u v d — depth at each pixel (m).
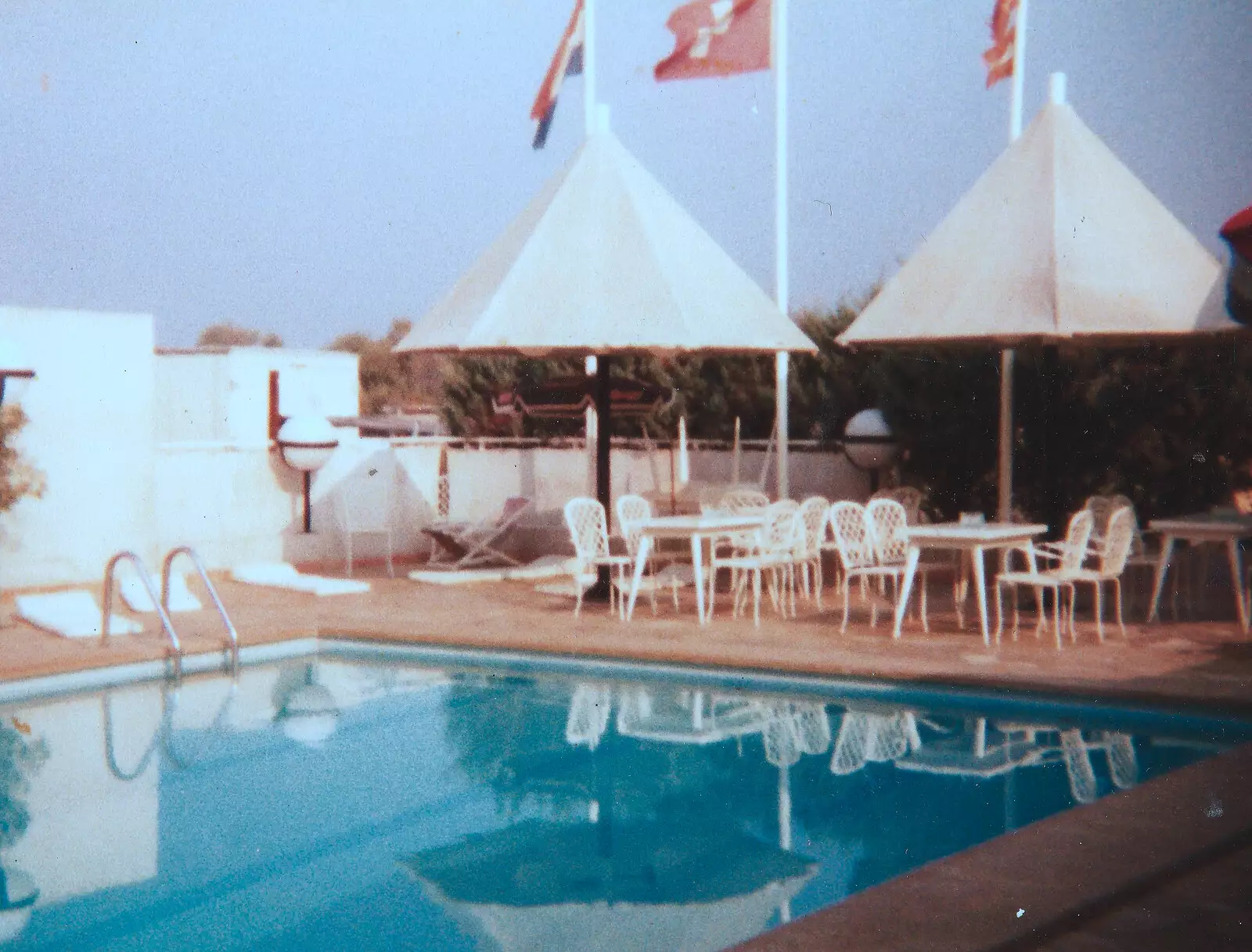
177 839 6.55
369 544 16.53
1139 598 12.51
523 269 12.32
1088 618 11.34
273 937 5.23
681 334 11.76
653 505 15.62
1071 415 14.52
